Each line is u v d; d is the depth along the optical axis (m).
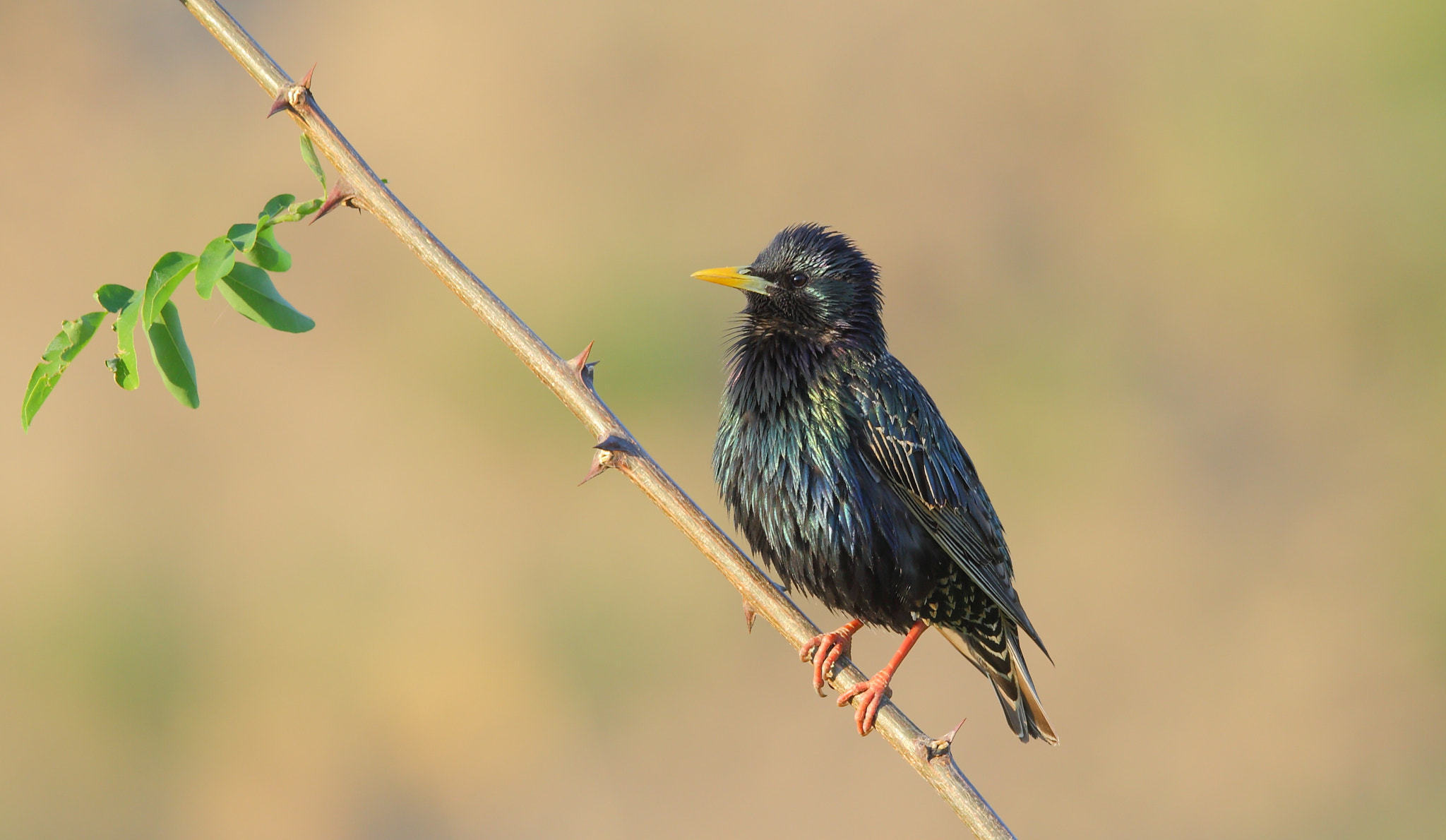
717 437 6.85
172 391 4.39
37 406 4.30
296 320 4.57
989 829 4.71
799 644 5.34
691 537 5.08
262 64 4.62
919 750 4.89
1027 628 6.58
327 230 17.53
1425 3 18.78
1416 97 18.64
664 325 16.41
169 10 21.62
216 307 16.30
